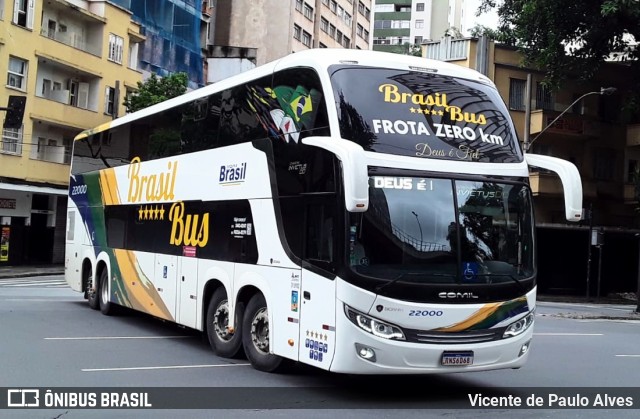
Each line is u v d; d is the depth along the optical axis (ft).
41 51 118.21
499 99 29.76
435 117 27.61
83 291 57.57
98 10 133.18
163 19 155.84
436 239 25.94
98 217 53.83
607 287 123.85
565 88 122.93
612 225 126.93
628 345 48.52
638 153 127.65
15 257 120.26
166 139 42.60
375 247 25.23
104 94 133.90
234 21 227.40
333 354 25.30
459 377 32.71
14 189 113.29
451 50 119.96
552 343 48.19
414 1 372.79
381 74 27.81
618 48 108.47
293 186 28.86
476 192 27.07
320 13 257.55
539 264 118.32
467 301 25.82
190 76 165.17
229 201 34.40
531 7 100.37
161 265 41.70
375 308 24.77
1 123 111.04
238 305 33.47
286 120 30.01
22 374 29.66
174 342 40.09
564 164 28.37
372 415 24.31
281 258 29.32
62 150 125.49
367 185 23.80
